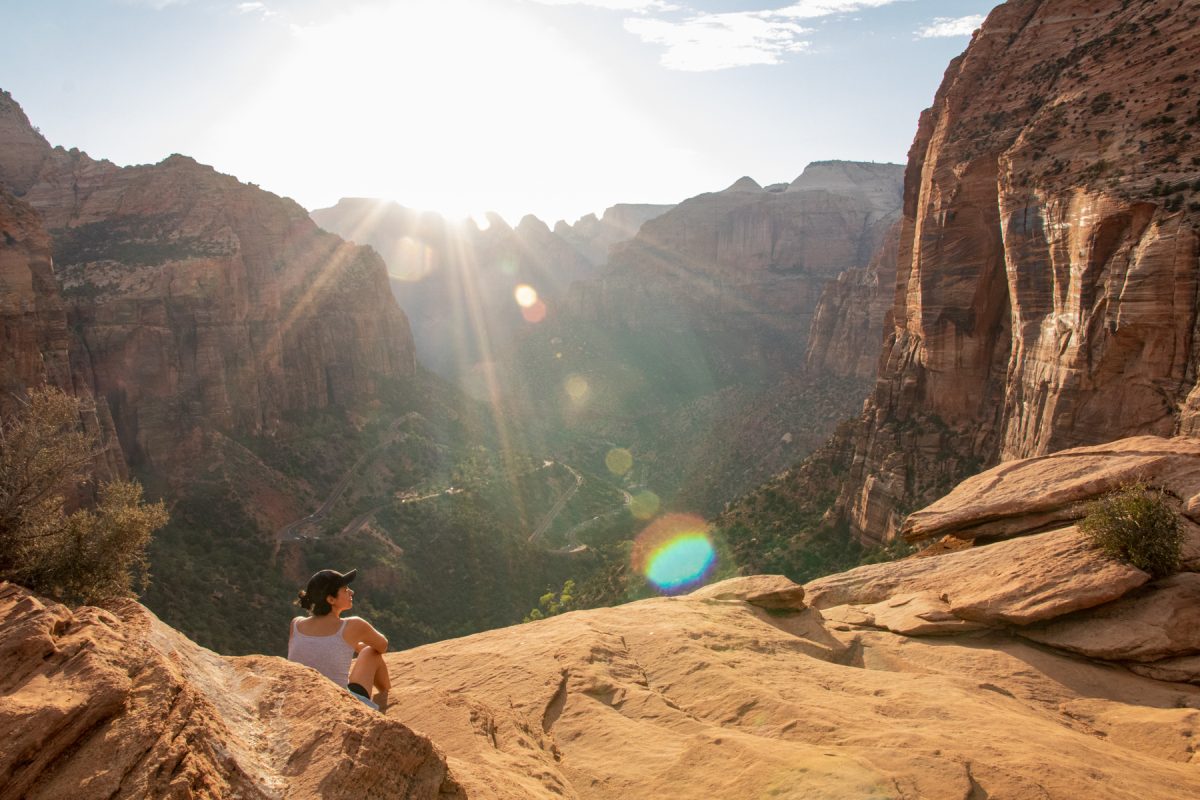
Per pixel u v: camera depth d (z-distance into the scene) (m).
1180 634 11.62
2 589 5.64
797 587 15.13
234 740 4.82
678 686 10.29
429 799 5.03
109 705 4.41
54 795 3.92
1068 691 11.15
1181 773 7.89
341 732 4.96
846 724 8.18
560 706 9.63
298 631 7.52
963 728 8.30
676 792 6.82
